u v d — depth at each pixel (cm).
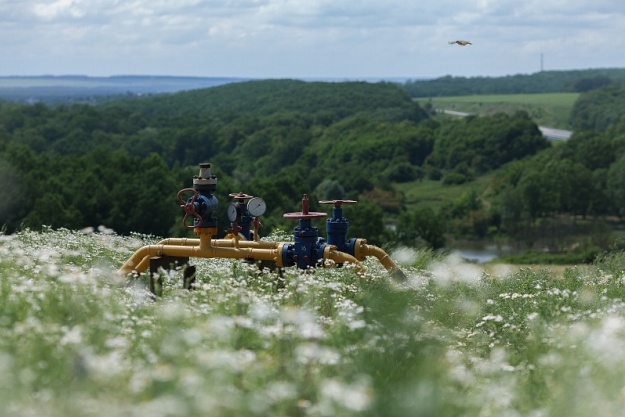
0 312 733
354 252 1255
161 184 10819
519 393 624
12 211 9738
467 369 727
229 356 555
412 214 11188
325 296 952
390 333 708
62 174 10925
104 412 452
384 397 540
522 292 1160
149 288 1098
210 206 1173
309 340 691
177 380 518
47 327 647
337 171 16275
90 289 827
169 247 1200
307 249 1197
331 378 611
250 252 1198
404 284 1084
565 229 12988
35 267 1023
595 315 883
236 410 489
